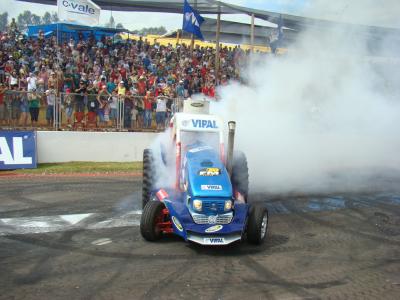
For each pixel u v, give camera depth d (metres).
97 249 5.48
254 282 4.60
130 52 18.05
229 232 5.32
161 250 5.47
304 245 5.82
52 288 4.35
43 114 11.66
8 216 6.87
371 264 5.20
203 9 16.69
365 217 7.27
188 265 5.01
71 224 6.51
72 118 12.00
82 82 12.45
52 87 12.87
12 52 16.25
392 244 5.95
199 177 5.56
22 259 5.11
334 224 6.84
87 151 12.07
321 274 4.86
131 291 4.32
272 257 5.34
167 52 19.33
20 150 11.09
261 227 5.68
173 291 4.34
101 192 8.68
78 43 17.94
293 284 4.58
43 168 11.10
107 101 12.30
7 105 11.20
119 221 6.70
